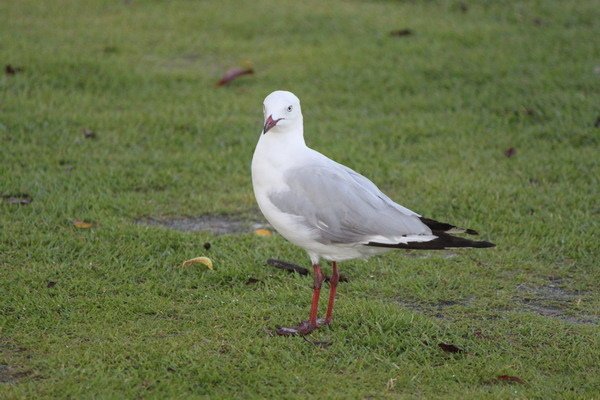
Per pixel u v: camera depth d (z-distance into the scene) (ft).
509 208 40.83
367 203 29.43
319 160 30.53
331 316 30.58
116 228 37.76
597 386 27.04
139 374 27.12
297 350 28.89
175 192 42.45
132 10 69.51
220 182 43.86
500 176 44.29
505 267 35.70
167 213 40.45
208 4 71.00
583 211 40.70
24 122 48.60
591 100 52.44
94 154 45.98
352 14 68.23
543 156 46.70
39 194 40.83
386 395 26.27
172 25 66.28
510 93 54.34
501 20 67.31
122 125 49.52
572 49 60.64
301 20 67.10
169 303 31.94
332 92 55.52
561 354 29.01
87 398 25.71
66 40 61.87
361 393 26.23
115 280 33.78
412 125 50.49
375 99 54.75
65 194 41.11
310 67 58.75
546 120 51.29
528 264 35.88
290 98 30.32
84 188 41.93
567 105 52.11
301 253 36.55
